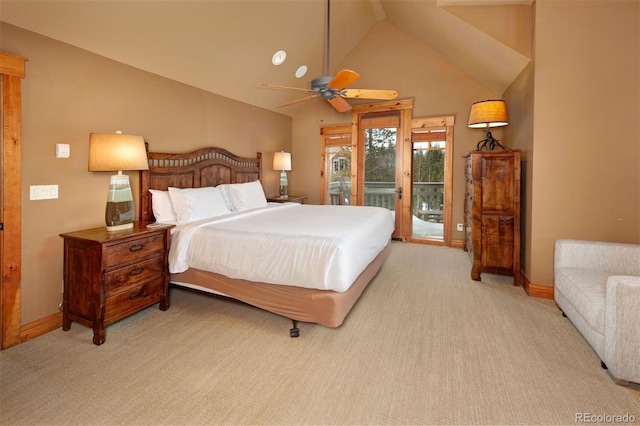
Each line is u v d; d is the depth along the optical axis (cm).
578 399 173
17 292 234
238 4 329
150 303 276
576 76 293
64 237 247
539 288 315
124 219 272
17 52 232
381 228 346
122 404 171
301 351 223
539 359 210
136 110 327
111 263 240
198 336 244
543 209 311
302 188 638
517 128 379
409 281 364
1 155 224
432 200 551
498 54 360
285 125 615
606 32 283
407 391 181
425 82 533
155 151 350
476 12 334
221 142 453
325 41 483
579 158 297
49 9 235
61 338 242
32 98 241
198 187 404
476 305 297
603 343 194
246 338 241
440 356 215
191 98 399
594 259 261
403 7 448
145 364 208
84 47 275
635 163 284
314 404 171
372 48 562
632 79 280
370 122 576
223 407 169
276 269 244
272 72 466
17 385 187
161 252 287
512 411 165
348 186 607
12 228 231
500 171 349
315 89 339
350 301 251
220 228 288
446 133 527
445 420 159
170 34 314
